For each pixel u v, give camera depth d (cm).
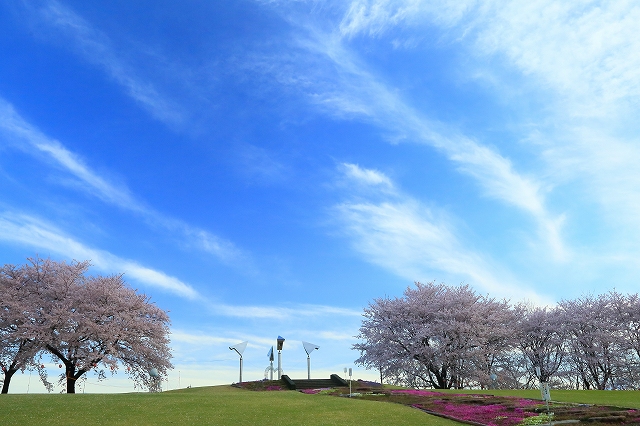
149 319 4047
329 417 2033
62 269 3928
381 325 4766
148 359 3912
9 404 2138
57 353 3622
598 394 3075
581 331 4744
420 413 2216
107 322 3775
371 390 3291
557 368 4856
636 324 4591
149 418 1905
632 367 4497
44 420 1803
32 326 3469
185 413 2027
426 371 4444
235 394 2850
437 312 4606
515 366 4859
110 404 2220
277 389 3709
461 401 2580
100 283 3909
